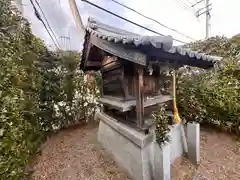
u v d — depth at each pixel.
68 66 5.38
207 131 4.32
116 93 3.03
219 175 2.62
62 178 2.75
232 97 3.81
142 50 1.78
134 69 2.50
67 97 5.32
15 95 2.24
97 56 3.68
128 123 2.85
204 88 4.26
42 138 4.01
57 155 3.56
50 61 4.92
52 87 4.77
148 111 2.84
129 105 2.53
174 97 2.82
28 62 3.26
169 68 2.74
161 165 2.24
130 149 2.67
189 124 3.06
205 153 3.30
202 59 2.23
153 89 3.00
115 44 2.14
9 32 2.54
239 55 4.46
